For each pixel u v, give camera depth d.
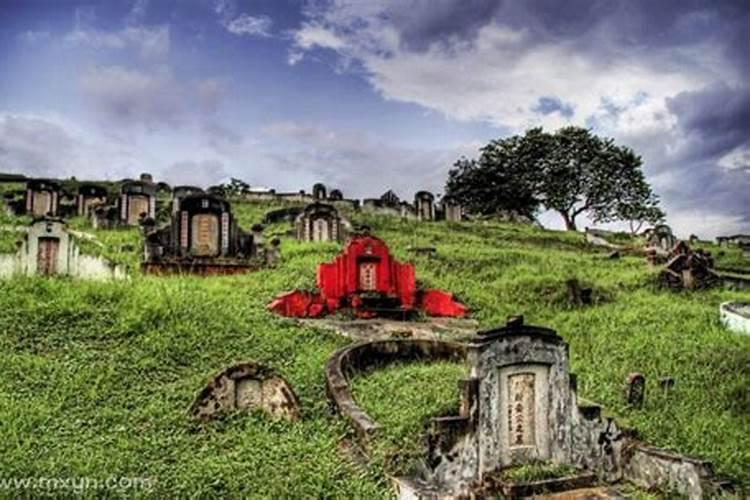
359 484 9.49
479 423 10.84
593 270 29.64
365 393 12.47
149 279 19.86
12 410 10.80
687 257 27.05
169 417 11.24
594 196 59.72
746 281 27.47
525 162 60.50
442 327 19.58
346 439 10.84
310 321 19.27
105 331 14.69
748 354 16.58
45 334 14.36
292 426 11.37
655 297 24.33
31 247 21.47
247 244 25.70
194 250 24.89
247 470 9.59
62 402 11.42
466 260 29.12
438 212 52.56
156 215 36.91
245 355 14.41
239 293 19.72
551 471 10.75
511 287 24.27
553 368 11.53
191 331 15.05
